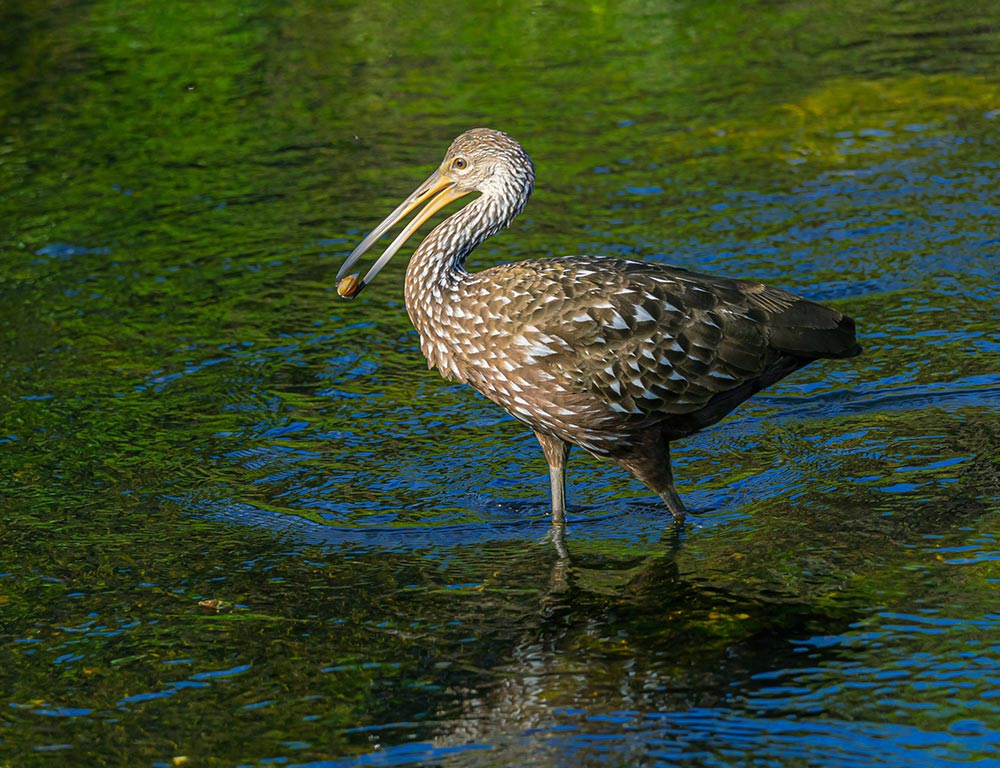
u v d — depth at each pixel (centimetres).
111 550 1145
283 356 1535
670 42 2609
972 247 1717
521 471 1273
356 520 1187
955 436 1274
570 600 1038
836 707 887
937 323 1526
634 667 945
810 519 1141
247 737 888
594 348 1091
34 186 2067
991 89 2256
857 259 1703
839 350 1136
